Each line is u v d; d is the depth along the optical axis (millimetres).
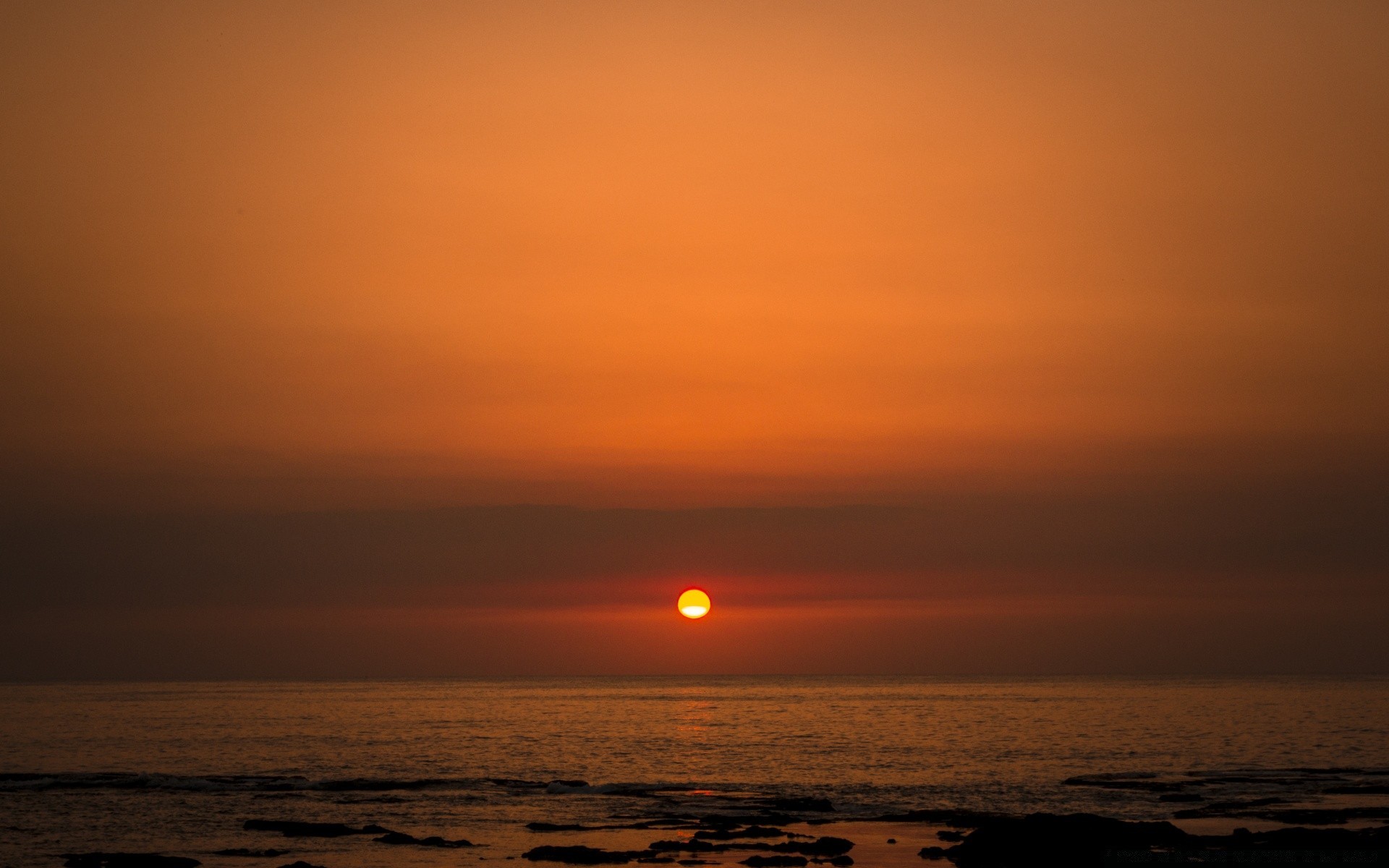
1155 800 59719
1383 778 69938
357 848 45562
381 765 84438
